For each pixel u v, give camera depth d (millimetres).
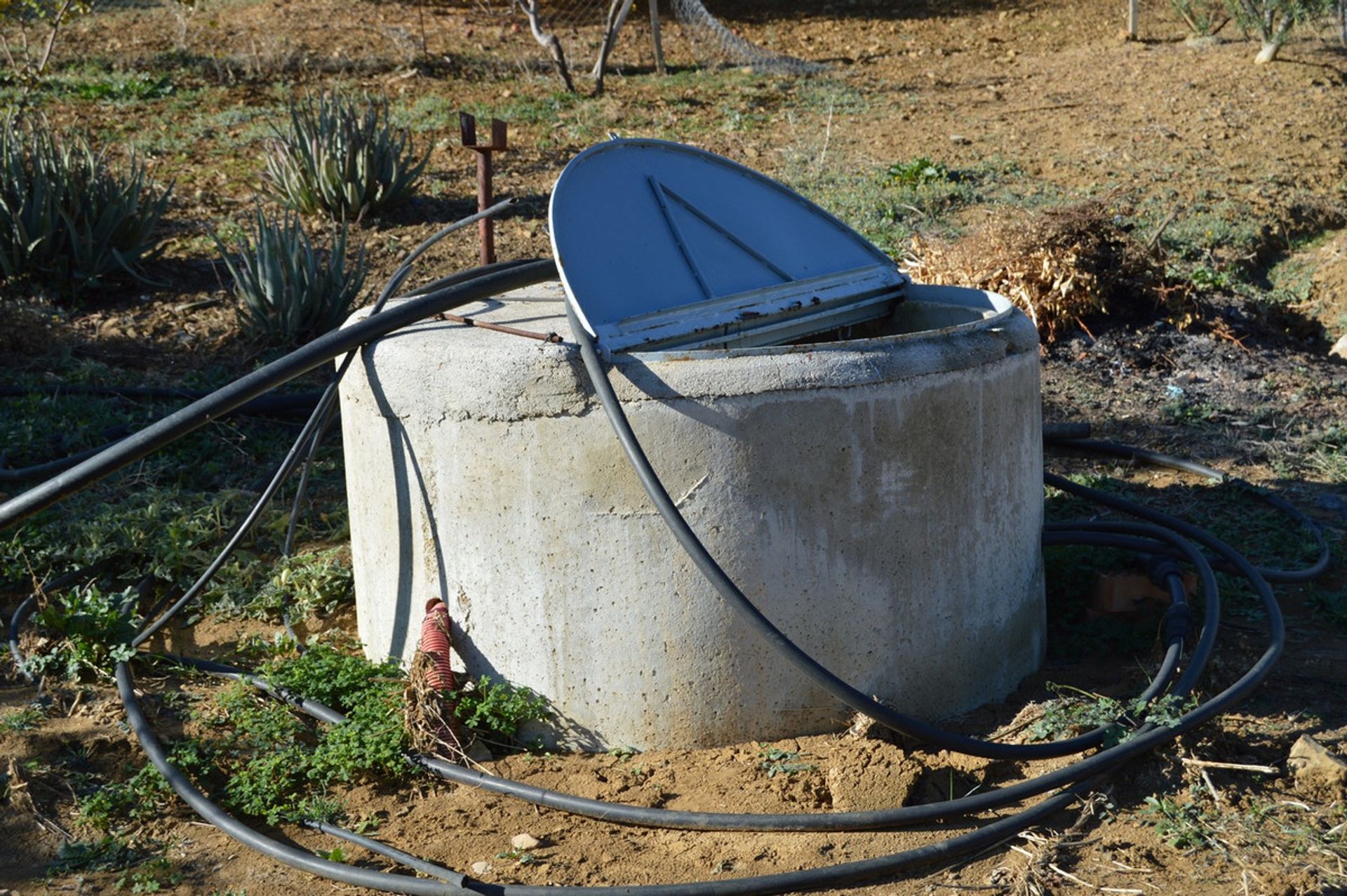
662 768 4180
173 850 3885
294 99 14039
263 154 12625
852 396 4133
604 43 15562
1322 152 13648
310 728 4516
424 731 4184
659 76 16578
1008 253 9219
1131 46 18219
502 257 10281
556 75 16266
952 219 11344
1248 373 8805
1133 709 4285
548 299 5281
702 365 4035
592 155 4734
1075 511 6570
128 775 4289
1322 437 7680
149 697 4746
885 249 10453
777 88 16172
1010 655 4730
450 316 4758
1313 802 4035
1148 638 5125
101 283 9547
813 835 3809
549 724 4336
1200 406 8211
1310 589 5738
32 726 4523
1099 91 15984
